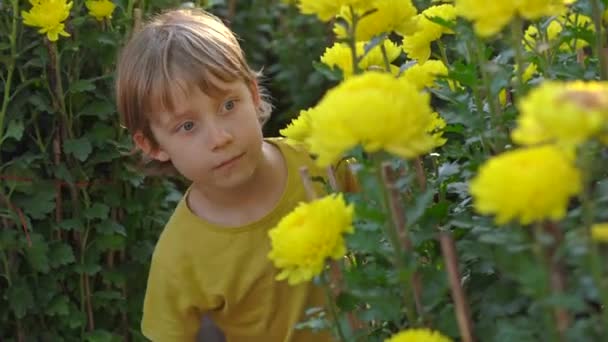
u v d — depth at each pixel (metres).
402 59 3.54
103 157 3.07
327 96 1.39
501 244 1.51
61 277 3.09
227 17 5.07
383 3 1.79
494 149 1.78
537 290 1.27
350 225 1.59
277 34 5.18
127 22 3.09
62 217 3.12
